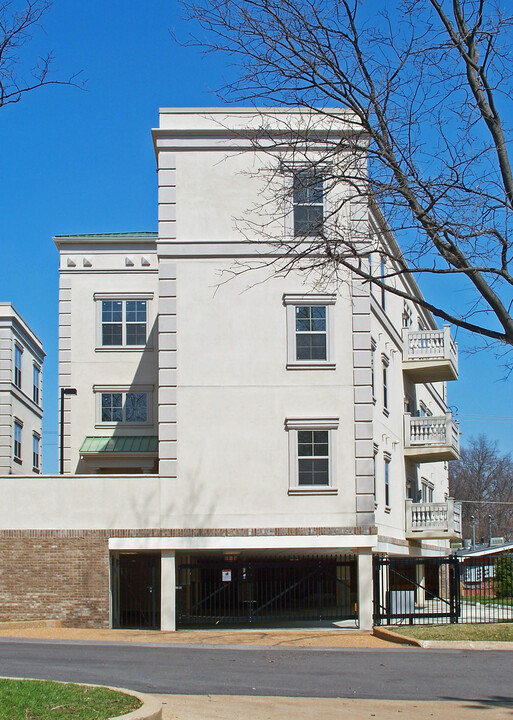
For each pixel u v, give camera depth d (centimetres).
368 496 2577
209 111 2697
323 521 2566
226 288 2655
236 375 2625
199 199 2681
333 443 2602
